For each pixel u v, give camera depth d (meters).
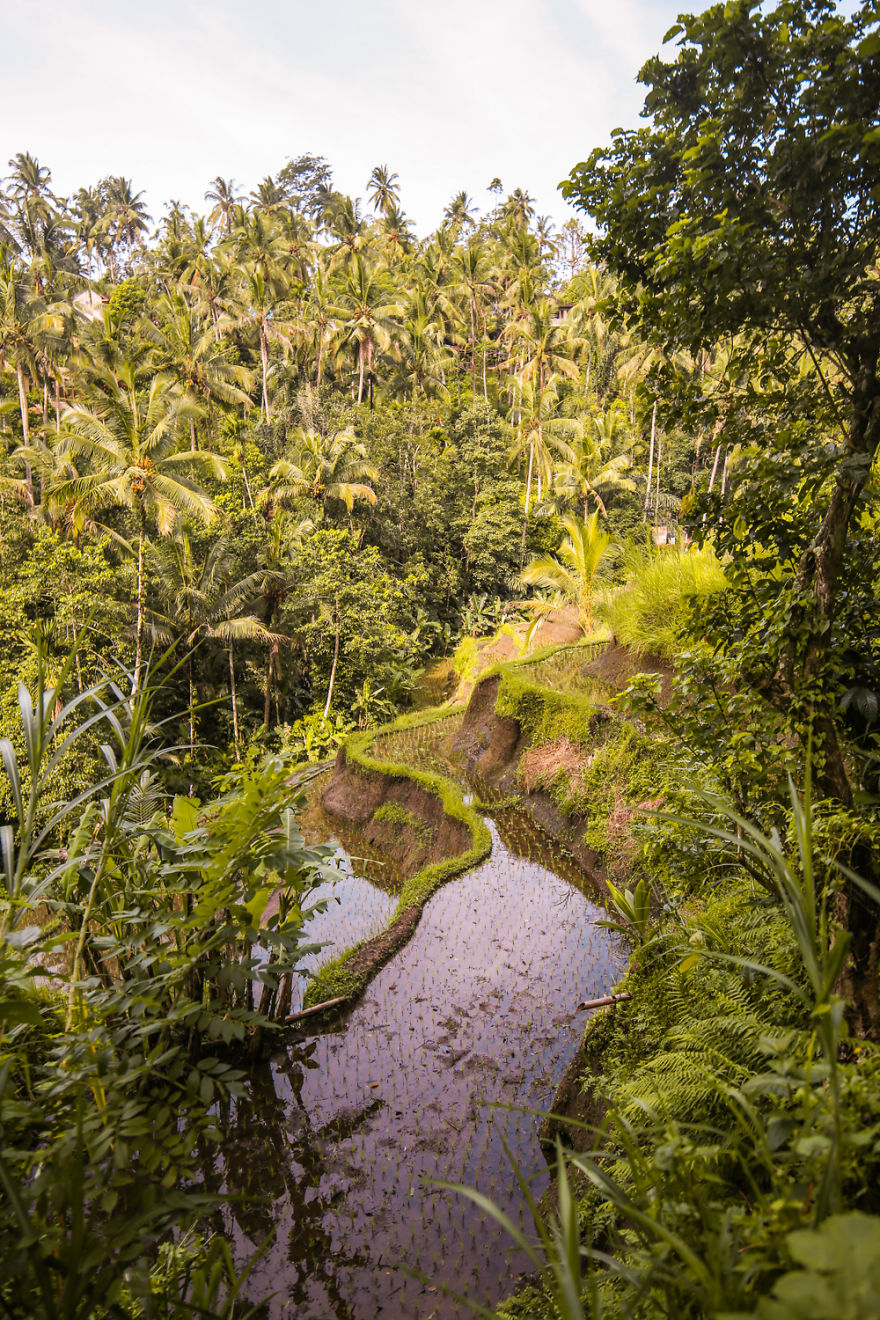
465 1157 5.10
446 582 37.19
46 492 21.94
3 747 2.74
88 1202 2.71
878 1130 1.53
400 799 14.24
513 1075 5.88
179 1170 2.58
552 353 40.56
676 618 11.27
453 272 50.50
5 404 31.50
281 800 3.70
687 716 3.55
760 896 3.70
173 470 23.50
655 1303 1.83
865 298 2.68
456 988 7.25
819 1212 1.43
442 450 38.72
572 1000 6.90
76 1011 3.07
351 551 29.92
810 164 2.43
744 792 3.29
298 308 42.19
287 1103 5.72
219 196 56.19
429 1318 3.90
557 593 28.17
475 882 9.95
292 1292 4.14
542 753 13.00
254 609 25.27
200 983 5.14
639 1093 3.42
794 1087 1.83
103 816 3.22
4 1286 1.90
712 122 2.49
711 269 2.53
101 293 47.53
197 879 4.06
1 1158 2.18
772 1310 0.90
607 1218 3.55
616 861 9.36
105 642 20.84
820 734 2.86
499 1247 4.37
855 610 3.11
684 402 3.15
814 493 2.92
